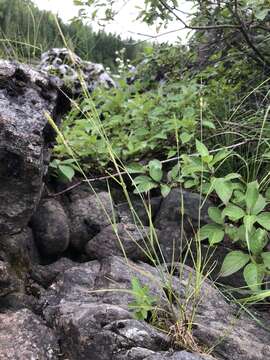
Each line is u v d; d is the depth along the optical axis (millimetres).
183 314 1517
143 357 1279
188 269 1967
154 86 3857
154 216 2385
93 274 1818
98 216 2164
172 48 3604
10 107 1683
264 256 1781
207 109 2883
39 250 1967
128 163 2645
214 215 1959
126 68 4801
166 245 2172
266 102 2908
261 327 1737
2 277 1588
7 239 1728
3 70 1757
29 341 1412
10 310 1587
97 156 2514
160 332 1444
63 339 1447
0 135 1569
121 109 3266
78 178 2455
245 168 2477
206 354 1384
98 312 1445
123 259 1902
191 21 3064
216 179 1919
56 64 4230
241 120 2783
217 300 1795
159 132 2773
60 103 2035
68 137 2584
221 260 2131
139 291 1499
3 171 1581
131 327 1374
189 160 2113
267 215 1815
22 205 1649
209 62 3414
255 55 3092
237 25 2789
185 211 2266
